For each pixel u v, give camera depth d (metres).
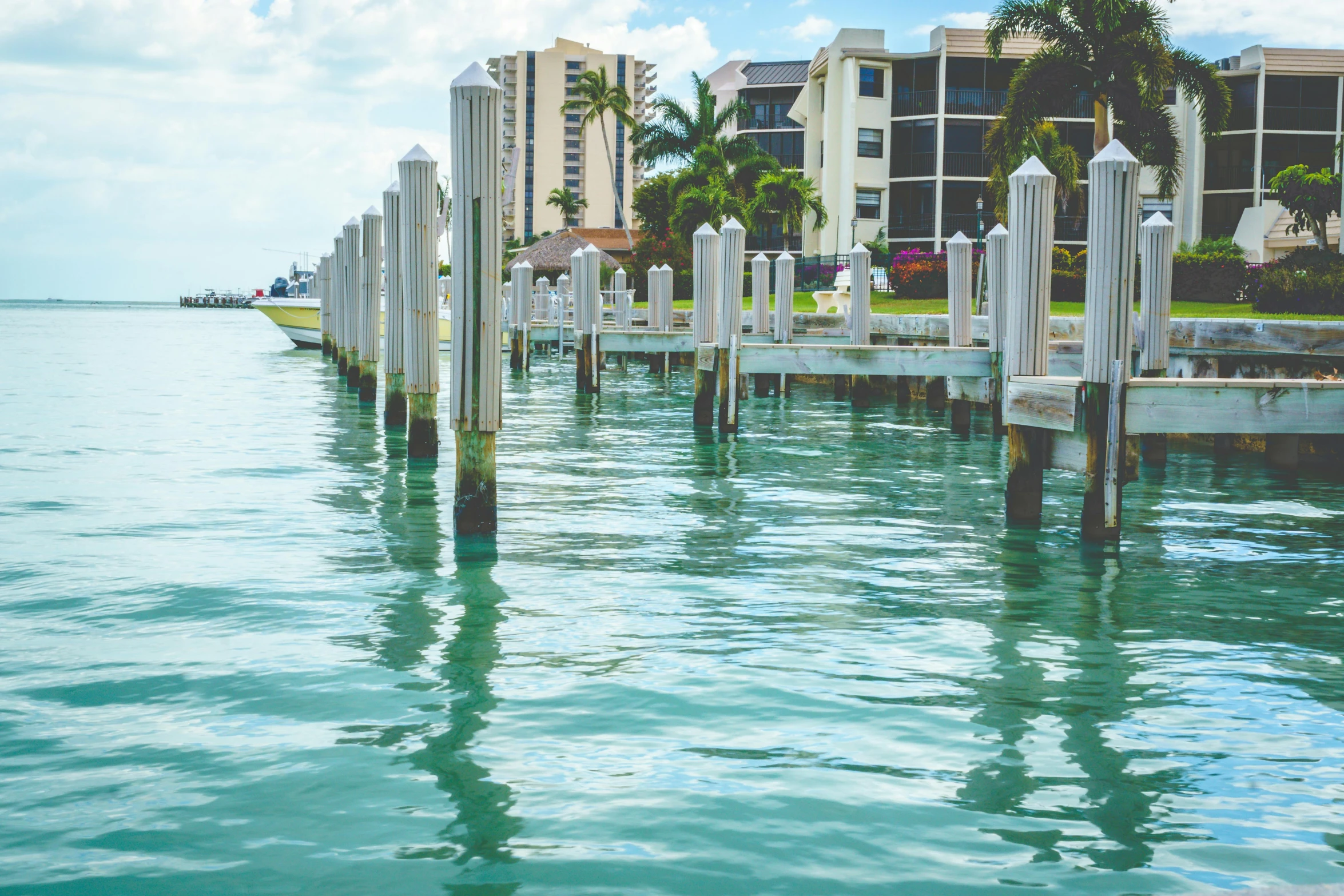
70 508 11.42
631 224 165.00
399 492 12.57
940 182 56.00
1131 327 9.44
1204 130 35.91
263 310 48.38
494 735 5.49
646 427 19.55
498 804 4.74
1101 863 4.29
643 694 6.07
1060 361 16.41
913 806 4.75
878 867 4.24
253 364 39.31
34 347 50.50
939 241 56.12
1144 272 13.42
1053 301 36.84
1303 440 15.47
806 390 28.56
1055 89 34.44
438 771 5.07
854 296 21.84
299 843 4.41
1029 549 9.80
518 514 11.30
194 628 7.23
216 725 5.60
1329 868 4.27
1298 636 7.29
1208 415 9.50
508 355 46.19
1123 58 34.31
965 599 8.12
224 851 4.34
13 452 15.67
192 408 22.58
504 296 50.84
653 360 34.50
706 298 18.14
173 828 4.52
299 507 11.55
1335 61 54.44
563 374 34.66
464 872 4.19
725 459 15.55
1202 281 35.38
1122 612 7.82
